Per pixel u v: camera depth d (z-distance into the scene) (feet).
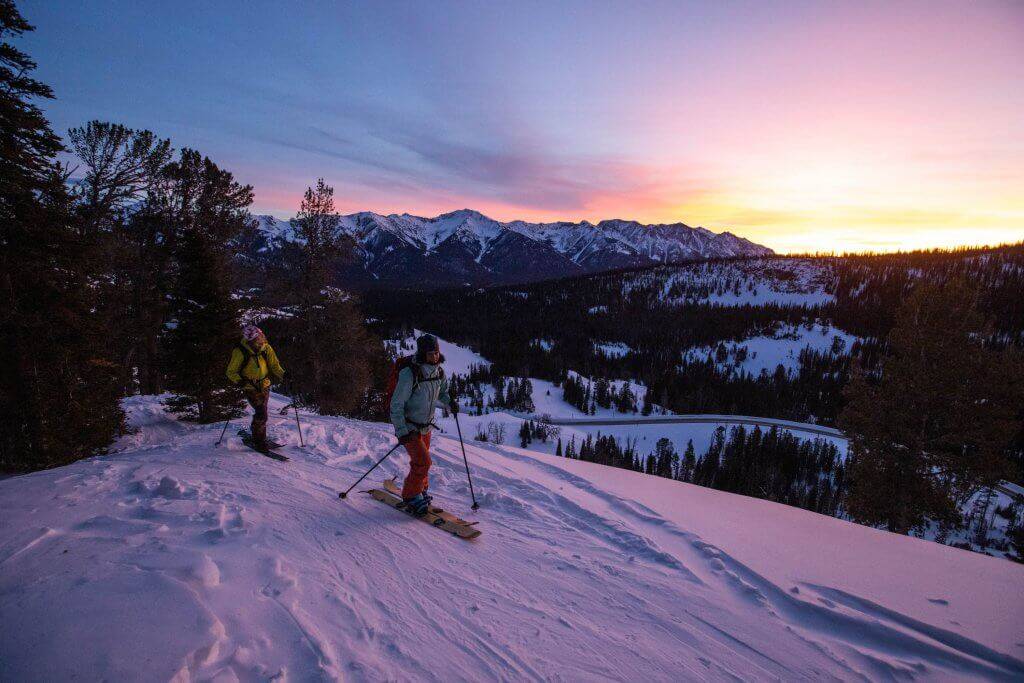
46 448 37.96
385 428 29.17
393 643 8.58
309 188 83.66
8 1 38.88
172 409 57.36
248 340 22.00
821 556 13.55
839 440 413.80
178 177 77.10
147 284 78.59
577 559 12.97
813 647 9.61
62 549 9.53
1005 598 11.33
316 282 86.38
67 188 43.11
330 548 12.09
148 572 8.54
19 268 38.24
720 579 12.15
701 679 8.52
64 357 40.14
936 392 56.85
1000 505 238.48
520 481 19.39
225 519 12.62
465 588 11.05
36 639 6.59
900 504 60.08
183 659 6.62
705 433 439.22
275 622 8.42
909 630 10.01
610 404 548.72
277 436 25.40
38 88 40.60
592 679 8.29
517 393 525.75
